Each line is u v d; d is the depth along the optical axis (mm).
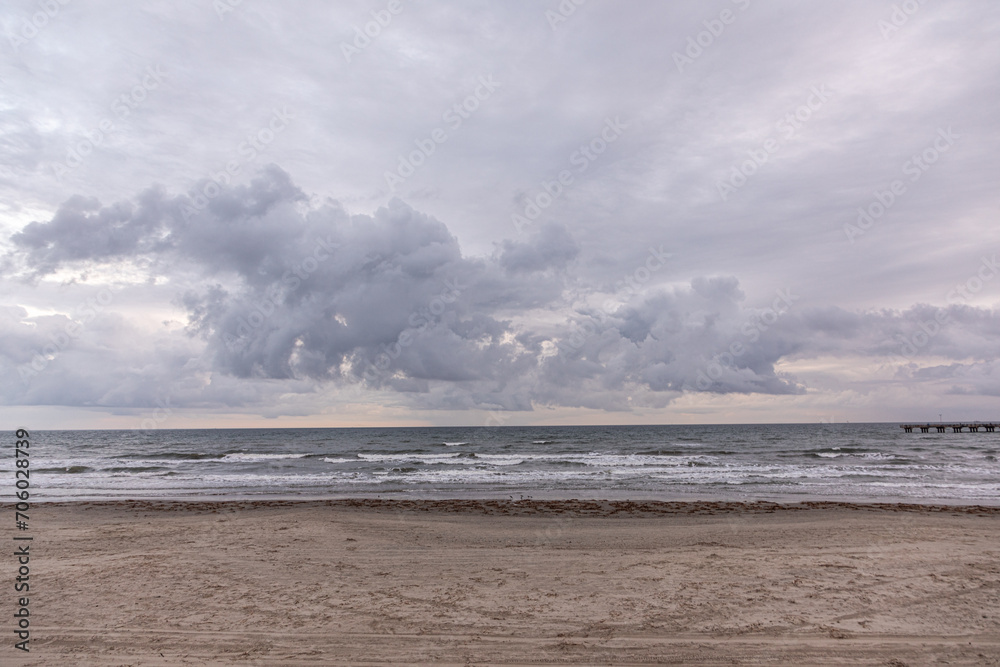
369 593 7207
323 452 46906
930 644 5477
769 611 6391
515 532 11758
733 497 18500
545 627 5996
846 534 10922
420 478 24891
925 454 40438
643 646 5504
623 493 19625
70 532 11312
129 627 5988
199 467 31250
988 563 8250
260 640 5668
